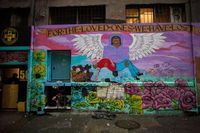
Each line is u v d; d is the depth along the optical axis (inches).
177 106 363.3
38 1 411.2
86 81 377.4
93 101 372.8
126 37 380.2
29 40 392.2
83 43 383.9
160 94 366.6
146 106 365.7
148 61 373.7
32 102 379.2
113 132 282.7
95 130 290.4
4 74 415.8
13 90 409.7
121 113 367.2
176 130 286.5
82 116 357.7
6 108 406.0
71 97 377.1
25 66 407.2
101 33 383.2
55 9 420.2
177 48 373.1
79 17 415.2
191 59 370.3
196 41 372.5
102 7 412.5
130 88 370.6
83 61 381.1
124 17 395.5
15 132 288.0
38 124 319.6
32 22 398.0
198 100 362.9
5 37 396.5
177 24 377.4
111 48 379.6
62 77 391.5
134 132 281.3
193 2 387.9
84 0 407.2
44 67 384.8
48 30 391.5
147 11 407.5
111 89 372.8
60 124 317.1
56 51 393.7
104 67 377.1
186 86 365.4
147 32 379.2
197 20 381.4
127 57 376.2
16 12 423.8
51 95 386.9
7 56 397.7
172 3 396.5
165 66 371.2
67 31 388.8
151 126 304.2
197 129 289.0
